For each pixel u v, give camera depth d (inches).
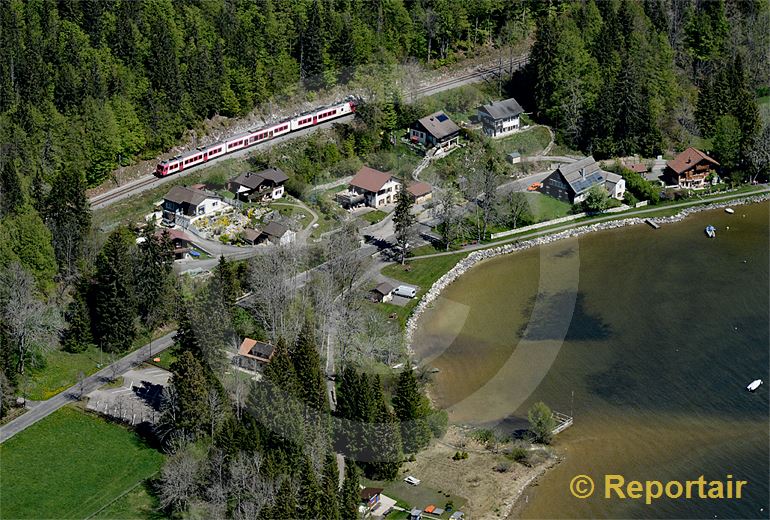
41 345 6993.1
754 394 6919.3
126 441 6373.0
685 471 6289.4
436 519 5910.4
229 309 7057.1
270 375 6018.7
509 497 6102.4
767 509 6003.9
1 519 5856.3
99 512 5890.8
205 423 6166.3
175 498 5826.8
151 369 7003.0
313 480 5531.5
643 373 7130.9
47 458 6259.8
